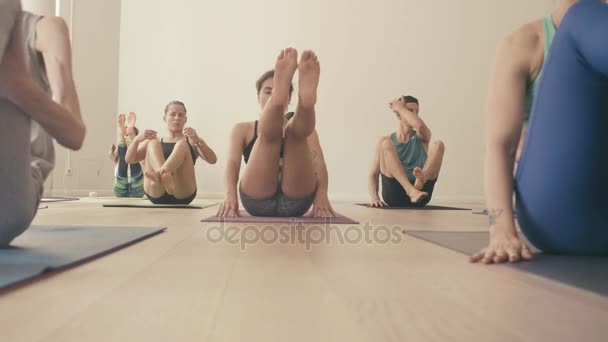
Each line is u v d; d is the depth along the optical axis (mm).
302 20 6137
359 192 6113
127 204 3422
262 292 719
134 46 6094
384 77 6152
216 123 6113
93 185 5691
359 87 6133
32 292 698
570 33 955
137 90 6102
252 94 6133
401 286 775
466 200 6156
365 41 6137
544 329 534
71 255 1001
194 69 6105
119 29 6066
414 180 3924
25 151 1046
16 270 823
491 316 589
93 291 710
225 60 6109
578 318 582
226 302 651
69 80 1211
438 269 938
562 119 996
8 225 1040
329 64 6117
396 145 3986
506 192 1047
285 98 1881
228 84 6121
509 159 1072
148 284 767
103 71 5824
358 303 654
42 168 1197
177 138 3900
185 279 812
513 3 6215
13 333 500
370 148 6133
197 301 654
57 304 629
